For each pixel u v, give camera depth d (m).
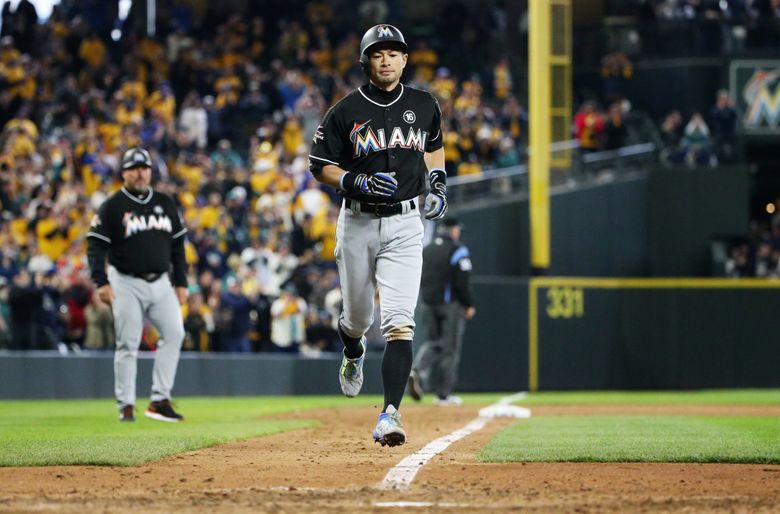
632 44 90.88
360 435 28.52
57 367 55.09
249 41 87.62
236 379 60.09
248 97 79.56
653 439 25.55
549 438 25.88
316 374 62.88
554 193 74.44
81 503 15.23
